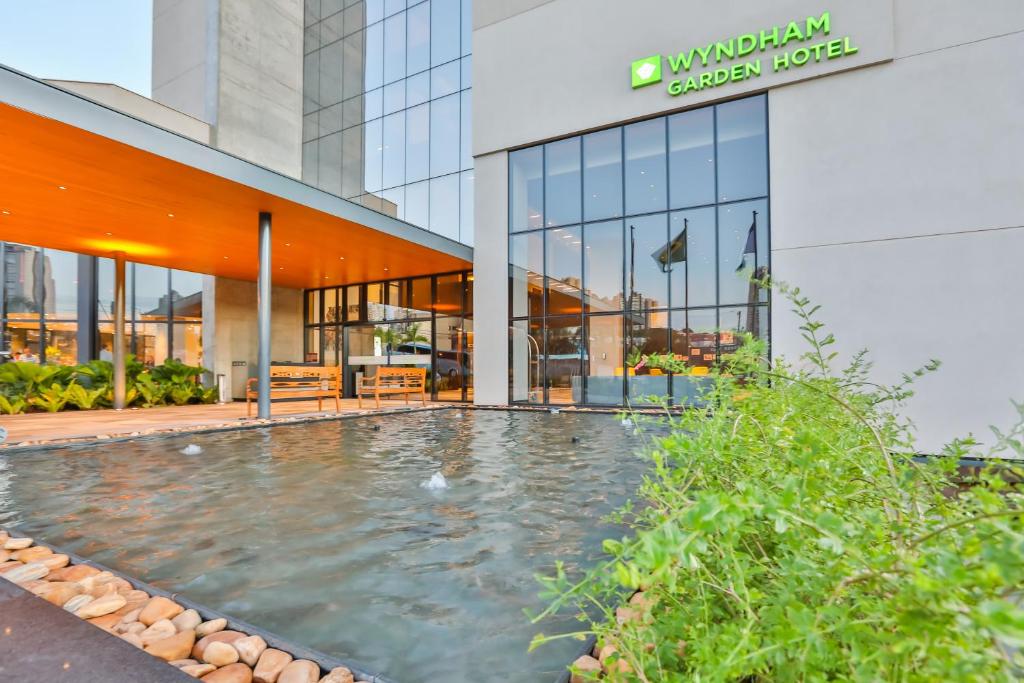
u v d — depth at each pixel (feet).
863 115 24.86
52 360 55.36
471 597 7.20
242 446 20.39
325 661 5.57
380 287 50.85
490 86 37.68
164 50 50.90
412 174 45.39
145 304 53.93
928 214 23.15
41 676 4.76
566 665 5.48
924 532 2.91
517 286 37.09
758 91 27.99
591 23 33.88
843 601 2.67
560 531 9.96
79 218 29.84
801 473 3.83
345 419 30.78
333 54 51.65
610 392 33.60
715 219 30.01
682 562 2.12
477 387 38.14
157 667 4.95
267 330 30.07
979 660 1.85
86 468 16.06
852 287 24.68
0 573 7.95
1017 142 21.62
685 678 3.12
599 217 33.99
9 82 17.13
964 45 22.71
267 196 26.23
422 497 12.45
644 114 31.86
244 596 7.25
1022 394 21.07
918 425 22.59
